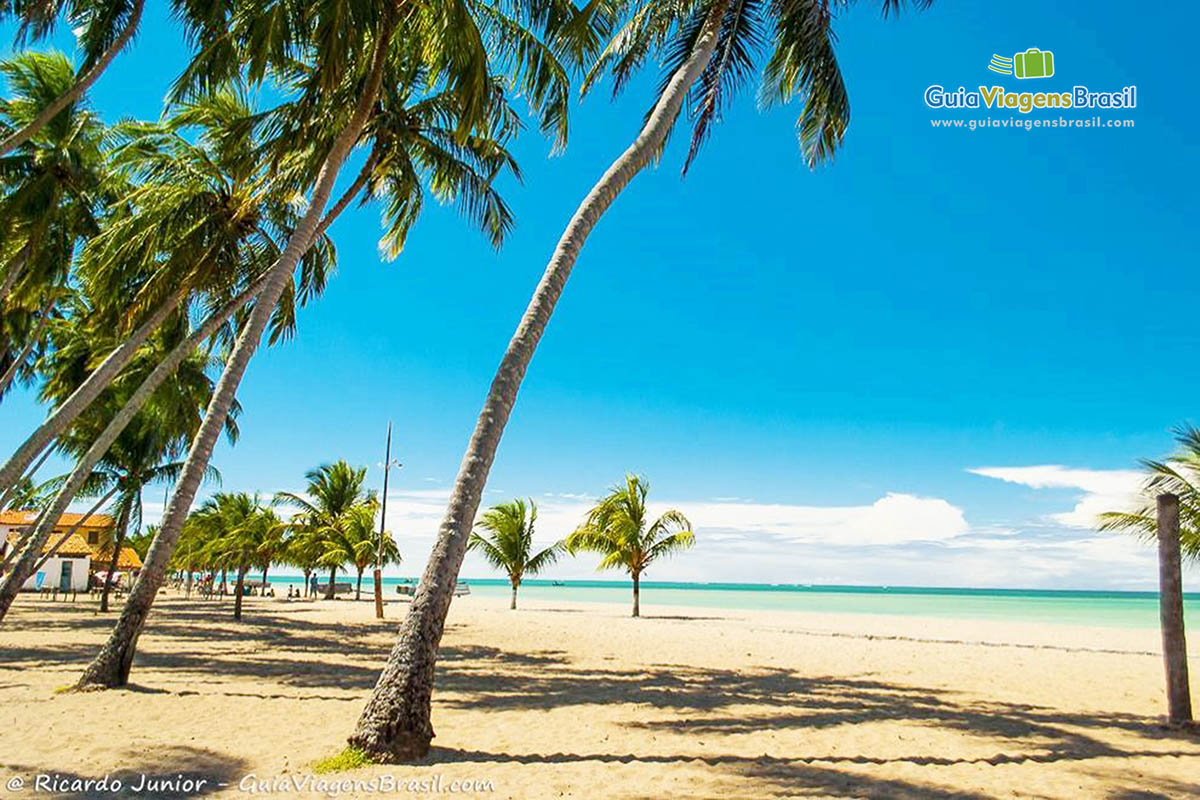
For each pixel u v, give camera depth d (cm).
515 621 2567
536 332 697
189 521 4116
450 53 951
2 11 1020
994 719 880
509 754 650
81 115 1389
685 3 1023
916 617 3531
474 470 661
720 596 9481
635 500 3153
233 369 1014
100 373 1108
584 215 745
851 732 791
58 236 1462
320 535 2792
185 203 1226
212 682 1030
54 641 1577
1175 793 573
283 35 936
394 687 625
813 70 1068
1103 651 1806
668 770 609
